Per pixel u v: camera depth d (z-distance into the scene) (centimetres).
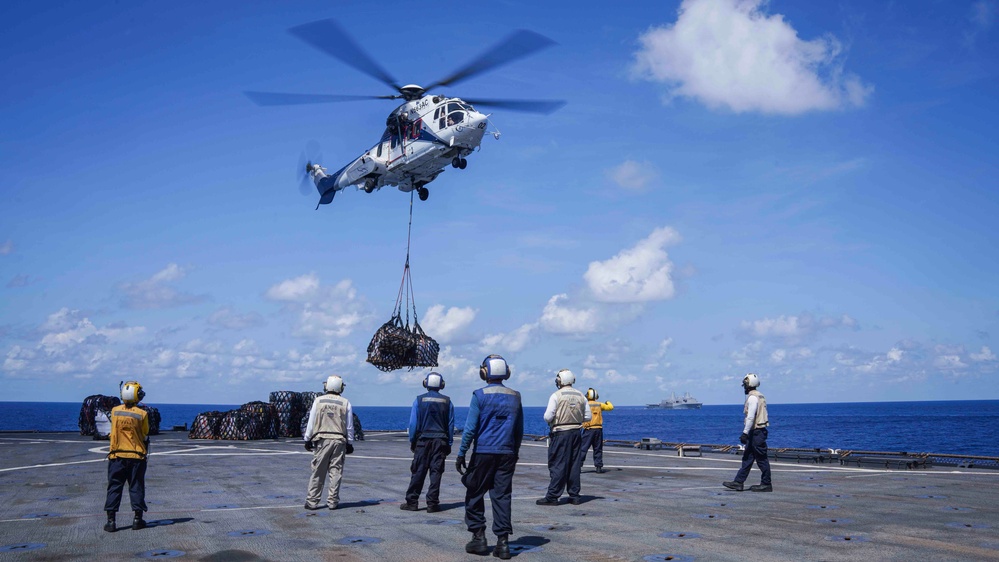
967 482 1210
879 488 1118
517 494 1088
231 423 2742
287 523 806
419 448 901
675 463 1639
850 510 873
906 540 676
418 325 1864
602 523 791
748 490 1095
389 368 1847
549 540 695
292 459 1781
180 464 1627
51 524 805
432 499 892
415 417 899
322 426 916
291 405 2944
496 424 636
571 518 832
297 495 1070
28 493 1093
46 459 1730
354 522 813
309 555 629
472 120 2012
